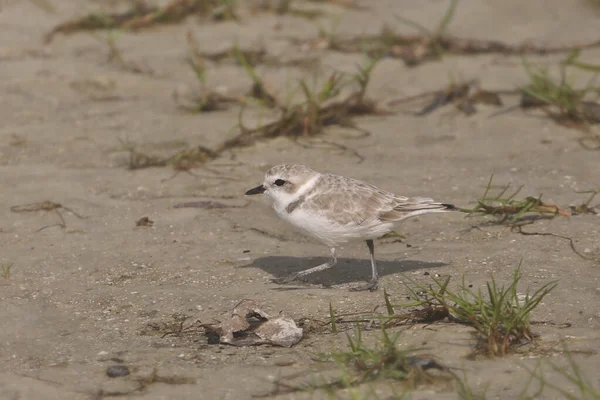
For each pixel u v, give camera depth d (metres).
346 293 10.09
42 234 12.04
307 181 10.24
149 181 13.92
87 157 14.88
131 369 8.44
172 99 17.86
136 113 17.02
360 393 7.72
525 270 10.47
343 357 8.34
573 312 9.30
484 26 22.38
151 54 20.44
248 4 24.11
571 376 7.86
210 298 10.05
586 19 22.72
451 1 24.41
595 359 8.16
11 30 21.72
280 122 15.88
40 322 9.61
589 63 19.30
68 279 10.70
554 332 8.79
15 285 10.54
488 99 17.23
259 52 20.17
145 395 7.91
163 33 22.06
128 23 22.16
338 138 15.77
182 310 9.80
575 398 7.33
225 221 12.49
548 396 7.55
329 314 9.60
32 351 8.91
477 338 8.70
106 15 22.48
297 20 22.98
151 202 13.14
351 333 9.06
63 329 9.44
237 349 8.84
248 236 12.02
